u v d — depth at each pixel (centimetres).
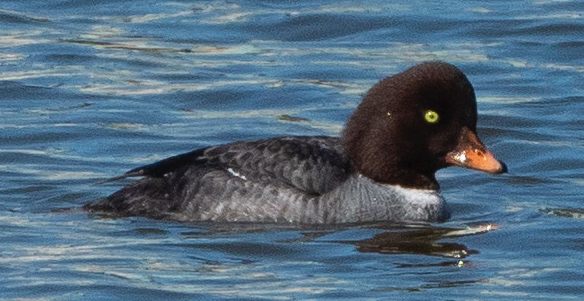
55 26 2406
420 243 1411
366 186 1469
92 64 2200
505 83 2148
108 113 1961
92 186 1633
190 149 1809
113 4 2547
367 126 1478
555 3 2569
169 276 1298
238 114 1992
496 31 2398
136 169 1506
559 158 1795
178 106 2022
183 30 2398
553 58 2277
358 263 1342
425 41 2362
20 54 2241
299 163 1446
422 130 1470
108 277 1292
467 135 1471
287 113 1992
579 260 1364
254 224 1438
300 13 2462
